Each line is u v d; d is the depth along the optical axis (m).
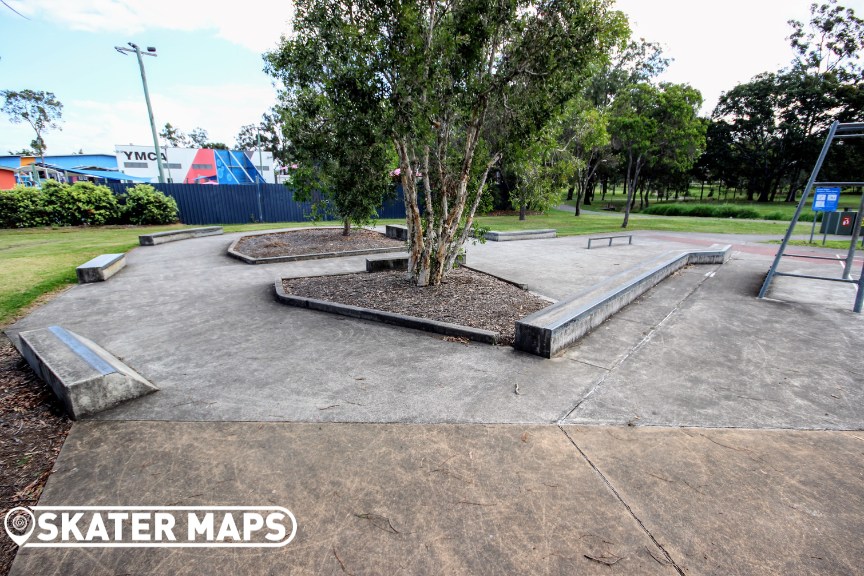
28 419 3.16
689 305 6.21
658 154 19.55
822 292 7.09
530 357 4.29
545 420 3.10
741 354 4.37
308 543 2.04
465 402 3.38
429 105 5.17
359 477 2.50
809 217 27.52
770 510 2.23
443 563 1.92
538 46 5.15
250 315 5.85
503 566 1.91
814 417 3.15
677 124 18.52
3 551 2.03
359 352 4.46
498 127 6.02
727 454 2.70
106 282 8.02
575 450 2.74
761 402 3.37
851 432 2.96
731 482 2.44
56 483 2.48
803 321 5.46
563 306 5.00
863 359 4.24
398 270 8.43
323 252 11.09
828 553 1.96
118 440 2.89
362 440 2.87
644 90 18.62
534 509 2.24
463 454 2.71
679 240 15.34
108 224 18.81
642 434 2.92
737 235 17.27
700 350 4.47
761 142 46.09
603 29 5.17
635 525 2.14
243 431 2.98
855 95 37.78
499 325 5.07
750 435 2.92
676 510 2.23
